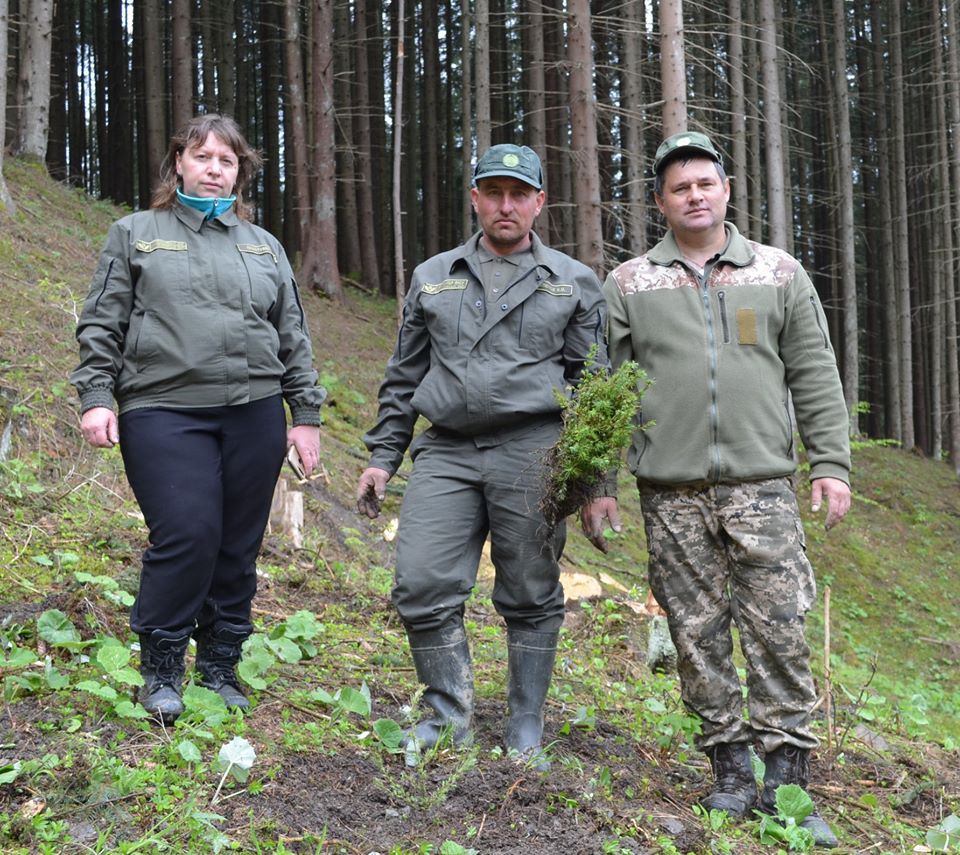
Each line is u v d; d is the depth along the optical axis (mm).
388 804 2805
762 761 3791
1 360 6262
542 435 3227
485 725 3600
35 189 12273
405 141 25891
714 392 3357
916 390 27109
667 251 3523
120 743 2840
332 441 8680
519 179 3156
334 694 3611
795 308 3449
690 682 3445
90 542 4723
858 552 14469
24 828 2383
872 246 29203
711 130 11586
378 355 13844
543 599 3270
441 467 3273
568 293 3262
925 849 3391
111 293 3072
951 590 14609
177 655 3092
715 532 3410
